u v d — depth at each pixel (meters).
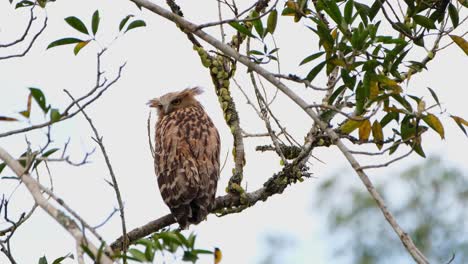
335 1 10.52
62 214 7.58
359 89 9.56
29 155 8.22
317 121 8.88
